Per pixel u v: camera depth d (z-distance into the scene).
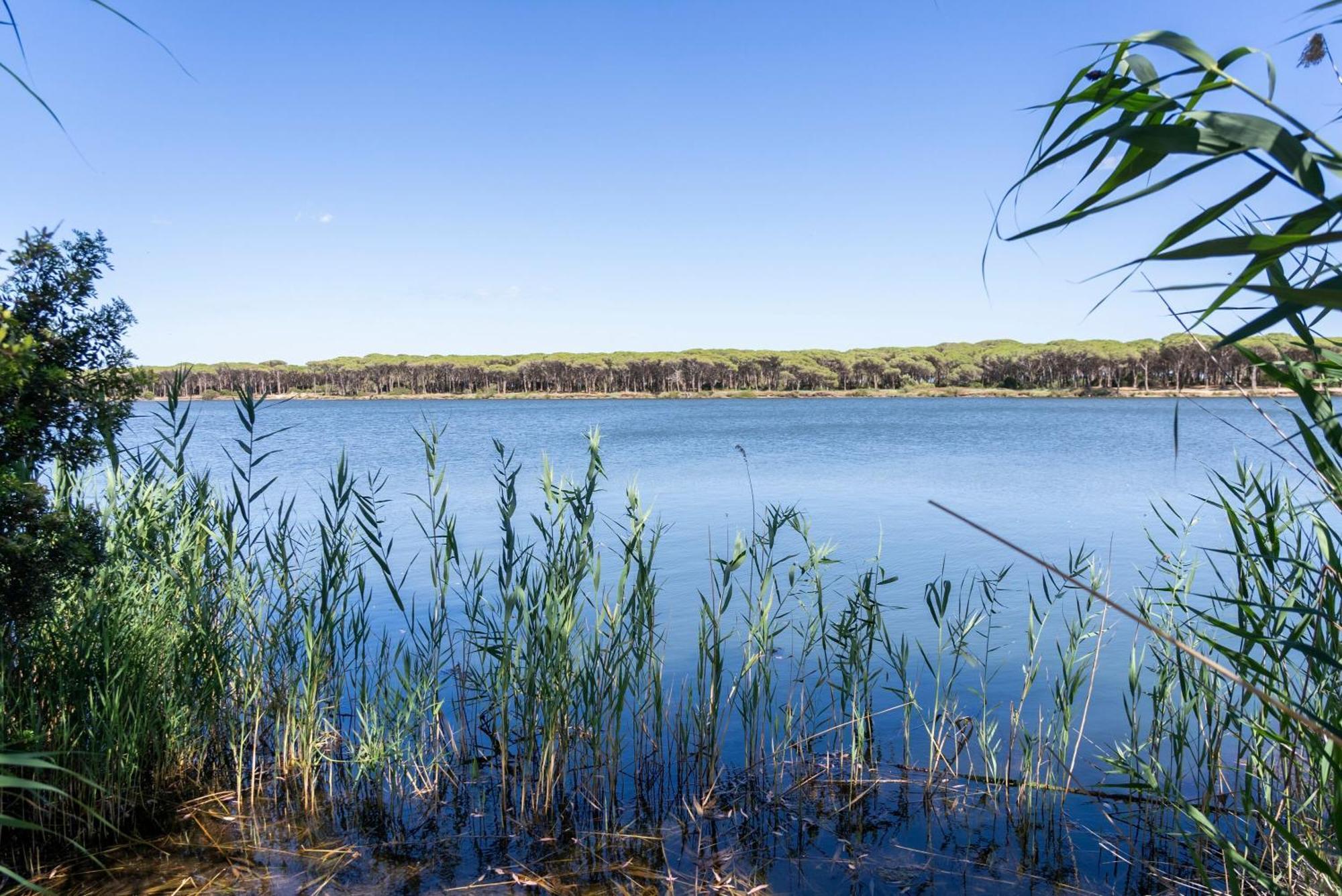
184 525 5.16
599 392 141.12
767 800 4.82
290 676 5.16
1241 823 4.22
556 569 5.03
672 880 3.97
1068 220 1.28
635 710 5.30
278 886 3.89
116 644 4.61
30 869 3.96
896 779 5.04
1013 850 4.20
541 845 4.32
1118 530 13.59
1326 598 2.55
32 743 4.05
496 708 5.30
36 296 4.07
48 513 4.00
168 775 4.83
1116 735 5.53
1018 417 63.44
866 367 139.38
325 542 5.00
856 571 10.49
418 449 31.78
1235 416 52.84
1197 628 4.82
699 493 19.23
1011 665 6.98
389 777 4.84
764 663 5.41
